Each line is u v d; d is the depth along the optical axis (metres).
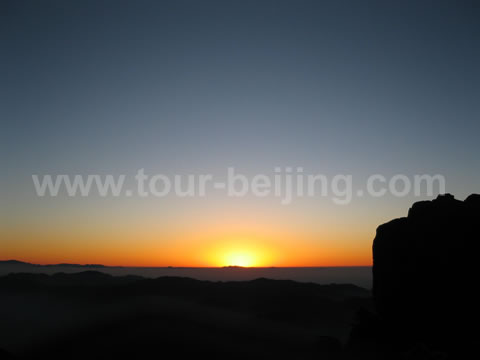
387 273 44.91
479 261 38.94
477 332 35.47
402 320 41.91
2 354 63.22
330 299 121.56
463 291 38.41
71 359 67.12
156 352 63.25
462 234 41.22
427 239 43.00
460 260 39.88
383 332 43.03
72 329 87.44
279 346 63.44
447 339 36.56
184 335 71.81
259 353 59.62
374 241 48.28
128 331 77.44
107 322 89.38
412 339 39.25
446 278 39.81
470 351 32.06
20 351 74.75
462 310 37.75
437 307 39.31
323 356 47.97
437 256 41.19
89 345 73.00
